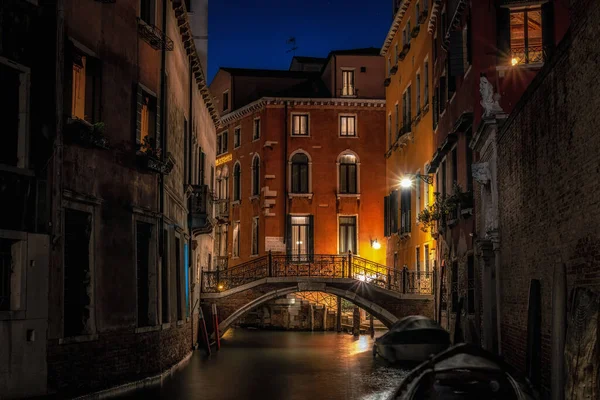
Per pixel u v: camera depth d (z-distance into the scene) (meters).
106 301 12.60
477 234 16.12
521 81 16.16
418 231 25.17
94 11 12.55
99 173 12.59
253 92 38.09
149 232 15.02
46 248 10.71
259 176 35.25
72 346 11.42
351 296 24.38
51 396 10.66
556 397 8.47
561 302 8.62
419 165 25.27
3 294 10.19
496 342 14.27
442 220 20.33
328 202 34.59
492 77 16.27
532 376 10.10
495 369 9.71
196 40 26.23
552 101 9.23
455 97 19.27
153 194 14.98
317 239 34.38
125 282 13.36
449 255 19.89
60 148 11.00
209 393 13.24
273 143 34.75
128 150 13.75
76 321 11.89
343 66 35.34
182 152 19.41
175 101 17.88
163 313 15.84
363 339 27.41
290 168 34.66
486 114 13.78
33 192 10.69
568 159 8.50
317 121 34.97
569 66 8.37
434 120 22.56
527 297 11.01
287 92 35.84
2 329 9.95
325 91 36.22
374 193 34.84
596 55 7.32
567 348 7.86
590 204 7.62
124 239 13.41
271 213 34.38
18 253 10.31
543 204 9.88
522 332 11.39
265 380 15.30
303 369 17.52
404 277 24.27
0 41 10.23
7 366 9.98
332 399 12.73
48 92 11.00
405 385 9.91
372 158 35.00
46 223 10.79
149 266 14.98
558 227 9.02
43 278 10.64
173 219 17.44
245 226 36.38
